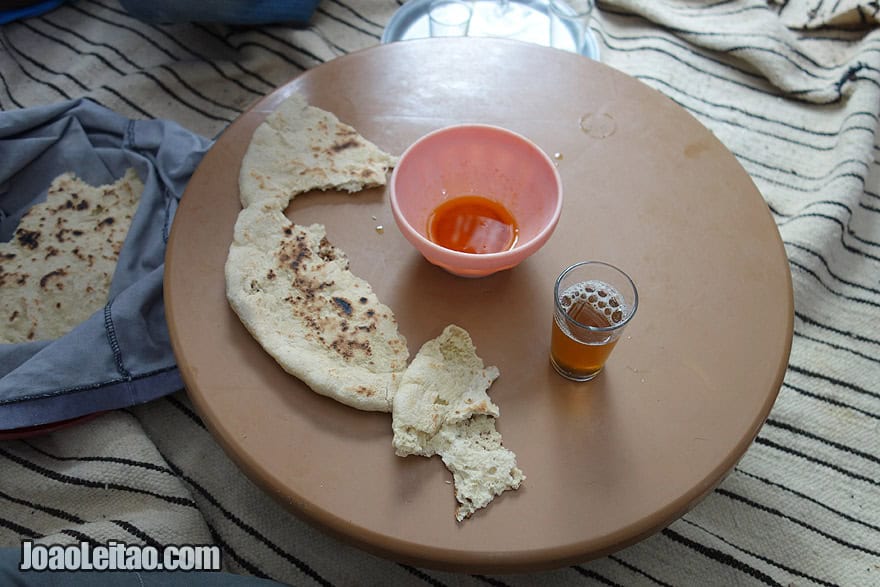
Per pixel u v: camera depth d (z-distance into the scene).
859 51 1.83
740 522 1.28
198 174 1.15
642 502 0.87
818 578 1.23
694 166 1.17
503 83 1.27
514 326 1.02
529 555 0.84
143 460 1.27
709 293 1.04
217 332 1.00
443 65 1.30
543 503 0.87
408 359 0.98
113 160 1.55
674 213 1.12
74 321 1.36
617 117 1.23
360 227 1.11
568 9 1.86
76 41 1.95
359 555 1.24
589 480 0.89
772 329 1.00
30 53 1.92
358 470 0.89
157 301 1.32
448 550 0.84
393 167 1.16
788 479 1.32
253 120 1.22
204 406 0.94
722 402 0.95
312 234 1.09
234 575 0.99
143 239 1.42
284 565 1.24
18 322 1.35
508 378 0.97
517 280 1.06
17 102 1.84
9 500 1.25
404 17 1.84
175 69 1.86
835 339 1.48
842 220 1.56
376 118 1.23
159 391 1.27
